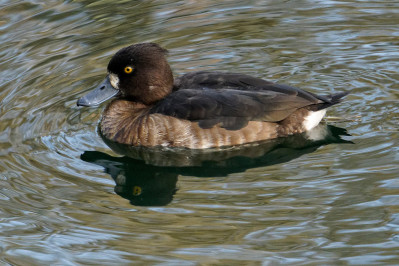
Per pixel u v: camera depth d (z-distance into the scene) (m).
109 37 14.85
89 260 8.23
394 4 15.68
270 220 8.88
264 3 16.36
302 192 9.53
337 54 13.78
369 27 14.71
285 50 14.13
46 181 10.23
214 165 10.87
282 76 13.16
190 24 15.40
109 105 12.04
